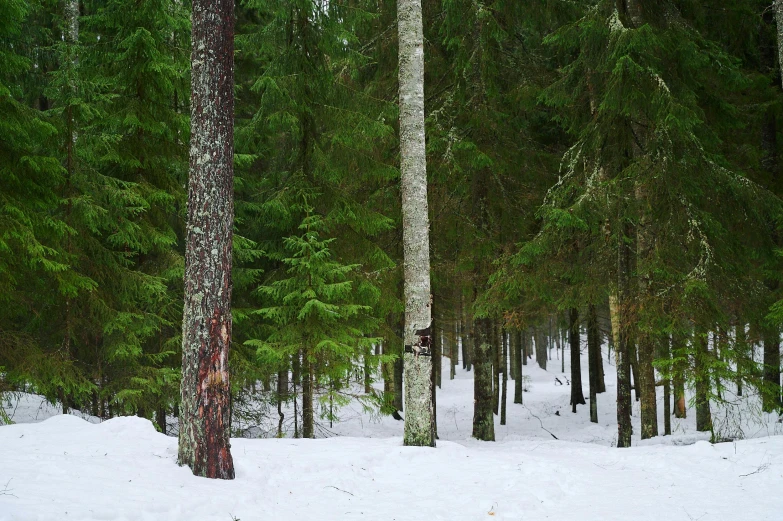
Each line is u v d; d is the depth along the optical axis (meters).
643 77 11.08
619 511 6.32
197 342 6.79
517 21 15.20
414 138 10.11
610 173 12.80
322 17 13.34
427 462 8.36
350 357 12.91
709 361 10.31
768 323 10.76
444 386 35.44
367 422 21.67
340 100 14.05
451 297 18.06
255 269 14.23
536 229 15.64
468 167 14.42
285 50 13.45
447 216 14.47
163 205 13.34
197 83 7.05
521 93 14.31
